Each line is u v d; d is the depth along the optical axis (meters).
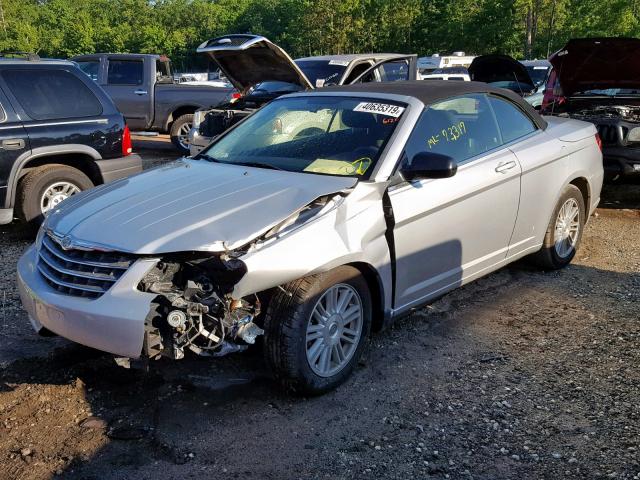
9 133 6.46
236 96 12.60
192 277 3.35
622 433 3.40
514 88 12.21
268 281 3.35
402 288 4.16
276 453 3.25
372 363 4.16
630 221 7.71
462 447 3.30
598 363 4.17
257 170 4.24
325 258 3.55
